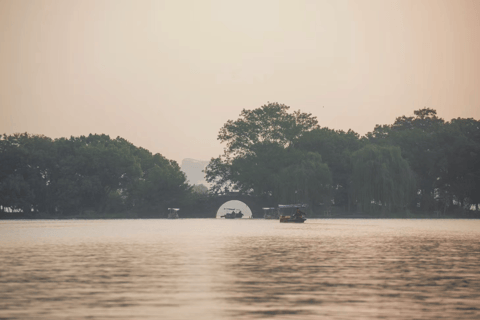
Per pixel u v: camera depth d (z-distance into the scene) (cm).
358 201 19150
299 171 19688
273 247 6356
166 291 3228
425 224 14650
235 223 15962
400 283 3516
